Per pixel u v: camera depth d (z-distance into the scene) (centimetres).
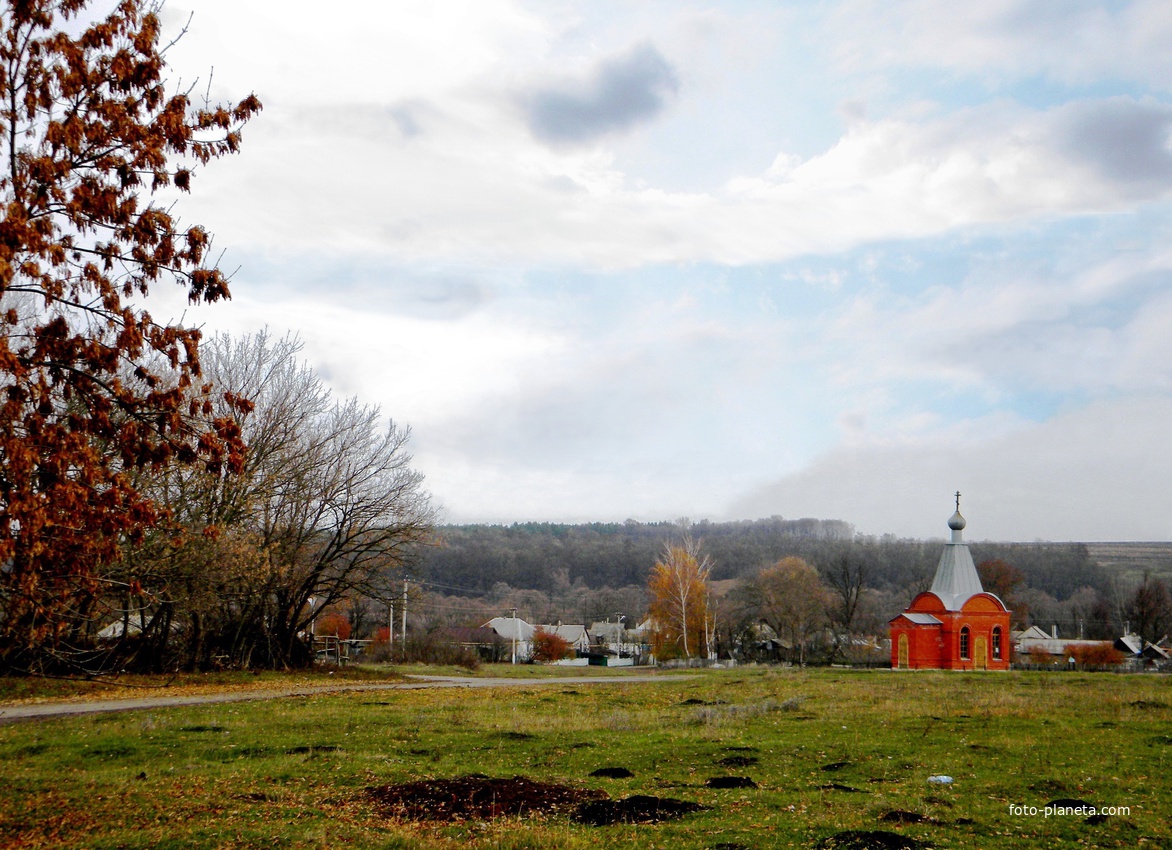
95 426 1320
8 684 3403
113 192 1276
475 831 1383
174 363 1382
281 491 4722
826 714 2830
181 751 2120
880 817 1418
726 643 9450
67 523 1245
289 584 4862
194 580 3794
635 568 16225
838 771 1850
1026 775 1773
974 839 1288
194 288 1376
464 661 7169
